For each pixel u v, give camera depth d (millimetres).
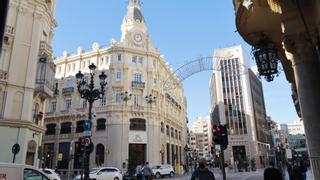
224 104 75562
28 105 25391
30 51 26391
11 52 25312
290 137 96250
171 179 35344
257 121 77500
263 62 7363
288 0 6438
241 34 8062
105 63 50250
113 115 46062
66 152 48188
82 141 15438
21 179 9039
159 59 54625
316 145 5758
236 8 7961
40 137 28266
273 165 8305
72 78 52188
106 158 44562
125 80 48406
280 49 8438
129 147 45781
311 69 6180
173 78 62969
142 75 50500
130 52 50469
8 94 24469
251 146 70688
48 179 9836
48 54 28984
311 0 6215
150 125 47906
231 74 76562
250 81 76938
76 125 48875
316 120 5883
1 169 8828
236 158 70688
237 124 73250
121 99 47375
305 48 6254
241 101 74438
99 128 46781
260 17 7277
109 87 48188
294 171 12188
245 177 32969
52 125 51031
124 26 53906
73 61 53375
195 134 173250
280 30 7762
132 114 46906
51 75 29812
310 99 6004
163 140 51969
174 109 64125
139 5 56094
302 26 6277
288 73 9594
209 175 7543
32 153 26422
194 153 95250
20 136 24250
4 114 23922
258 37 7895
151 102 48812
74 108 49812
